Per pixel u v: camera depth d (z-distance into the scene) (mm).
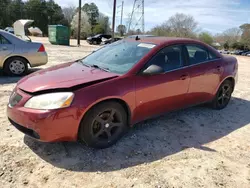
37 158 2744
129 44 3816
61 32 22562
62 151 2910
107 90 2852
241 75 9766
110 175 2539
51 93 2635
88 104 2711
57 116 2562
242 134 3756
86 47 22156
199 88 4031
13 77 6574
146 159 2875
